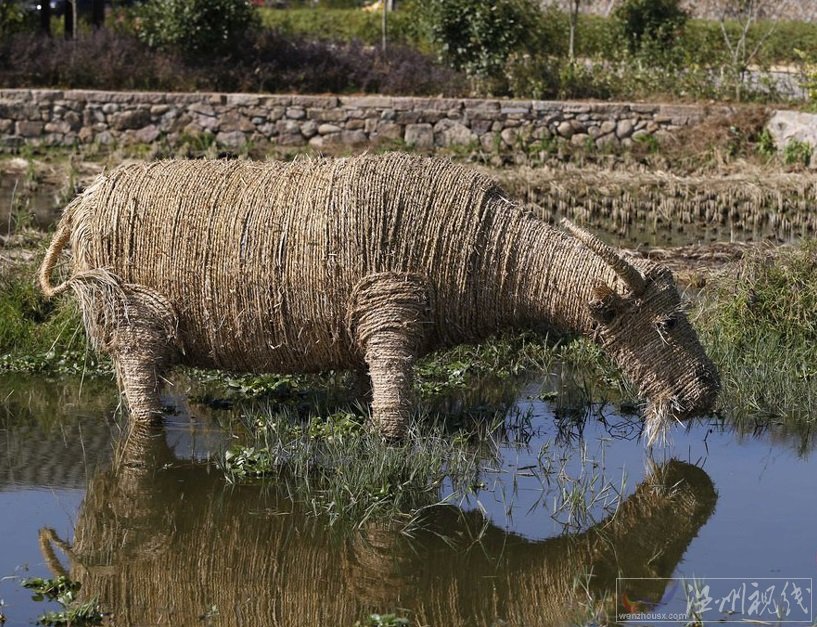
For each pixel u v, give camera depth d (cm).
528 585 647
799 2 3334
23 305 1054
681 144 2230
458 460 795
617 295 780
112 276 813
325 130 2255
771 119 2209
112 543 685
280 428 834
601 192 1766
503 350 1041
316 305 792
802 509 746
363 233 781
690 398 786
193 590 633
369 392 883
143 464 799
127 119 2222
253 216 796
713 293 1118
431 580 651
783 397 938
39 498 742
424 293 790
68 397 931
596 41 2995
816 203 1727
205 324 812
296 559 672
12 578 636
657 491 770
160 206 809
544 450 834
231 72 2386
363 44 2678
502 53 2442
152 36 2428
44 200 1734
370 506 732
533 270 802
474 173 820
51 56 2336
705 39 2911
